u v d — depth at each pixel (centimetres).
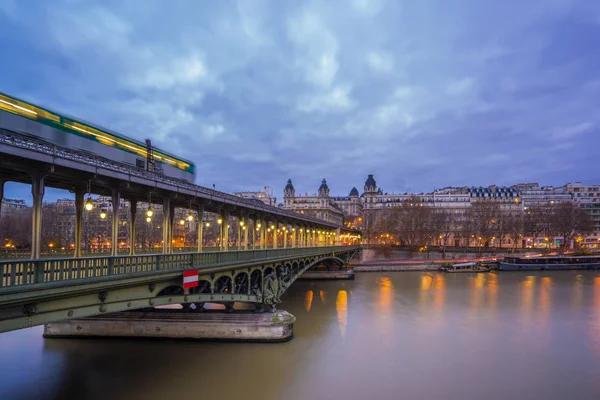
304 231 6800
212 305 4444
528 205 17888
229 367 2952
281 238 9800
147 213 2239
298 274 5216
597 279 8800
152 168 3425
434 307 5359
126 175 2025
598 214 17812
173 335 3412
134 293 2116
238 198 3506
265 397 2497
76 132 2616
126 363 2967
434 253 13325
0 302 1375
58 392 2494
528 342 3722
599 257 11400
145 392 2522
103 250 3450
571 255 12131
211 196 2972
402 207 15062
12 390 2508
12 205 8950
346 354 3306
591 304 5622
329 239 9900
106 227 9750
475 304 5588
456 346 3581
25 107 2258
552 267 11038
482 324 4388
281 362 3073
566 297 6225
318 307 5338
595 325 4378
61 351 3180
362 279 8744
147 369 2867
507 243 16762
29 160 1521
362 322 4434
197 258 2627
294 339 3662
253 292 3644
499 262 11069
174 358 3089
